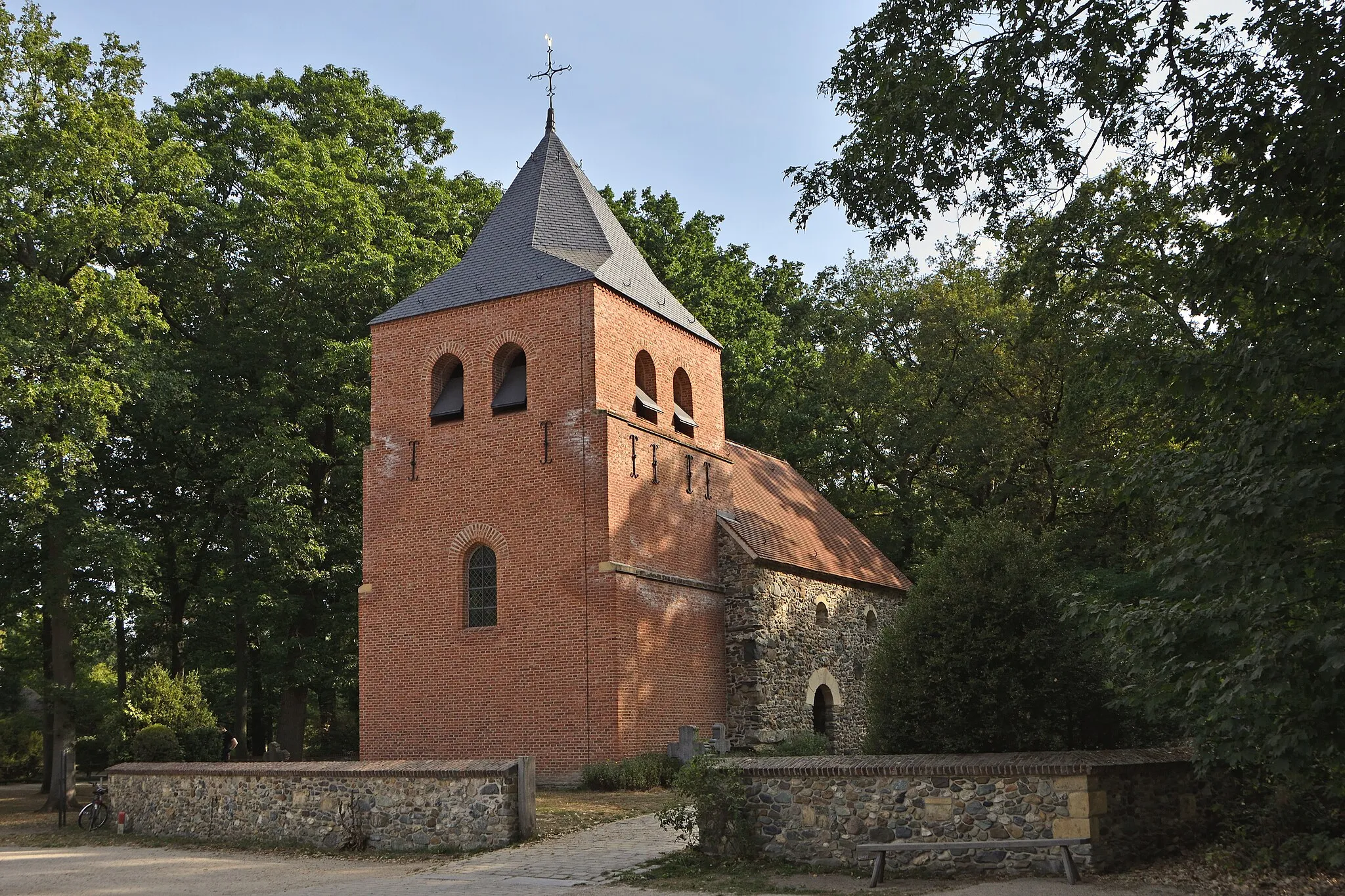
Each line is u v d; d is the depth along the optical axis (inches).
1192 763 535.8
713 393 1181.1
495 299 1026.1
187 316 1337.4
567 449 975.6
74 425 1028.5
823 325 1771.7
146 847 765.9
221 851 728.3
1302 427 425.4
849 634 1295.5
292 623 1296.8
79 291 1070.4
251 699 1600.6
